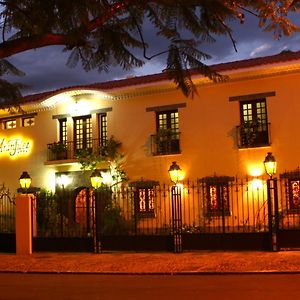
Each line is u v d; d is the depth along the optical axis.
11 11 5.28
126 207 23.23
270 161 16.66
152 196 23.58
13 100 6.36
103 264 14.39
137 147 24.28
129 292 9.95
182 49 5.17
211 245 15.84
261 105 22.28
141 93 24.25
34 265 14.80
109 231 18.67
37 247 17.52
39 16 5.17
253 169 21.94
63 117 26.23
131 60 5.49
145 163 24.02
